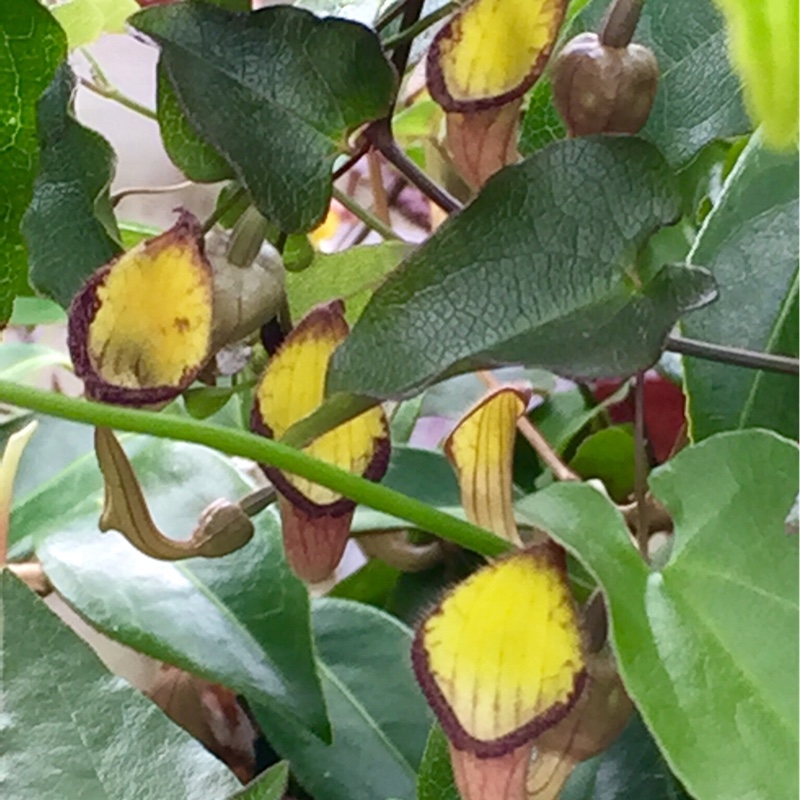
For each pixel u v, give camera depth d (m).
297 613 0.14
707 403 0.13
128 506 0.12
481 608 0.10
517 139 0.13
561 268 0.10
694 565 0.10
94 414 0.11
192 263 0.11
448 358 0.10
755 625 0.10
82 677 0.13
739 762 0.09
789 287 0.13
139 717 0.13
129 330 0.11
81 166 0.12
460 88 0.11
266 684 0.14
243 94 0.11
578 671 0.10
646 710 0.09
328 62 0.11
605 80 0.11
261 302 0.12
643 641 0.10
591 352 0.10
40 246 0.12
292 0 0.14
